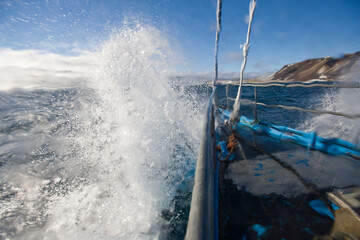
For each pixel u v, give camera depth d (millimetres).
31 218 1841
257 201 1686
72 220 1795
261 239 1319
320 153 2547
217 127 3994
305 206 1571
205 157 1608
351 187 1723
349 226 1245
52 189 2309
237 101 3689
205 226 908
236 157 2588
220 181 2033
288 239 1298
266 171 2176
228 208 1629
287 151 2686
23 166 2871
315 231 1333
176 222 1680
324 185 1817
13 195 2189
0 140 3830
